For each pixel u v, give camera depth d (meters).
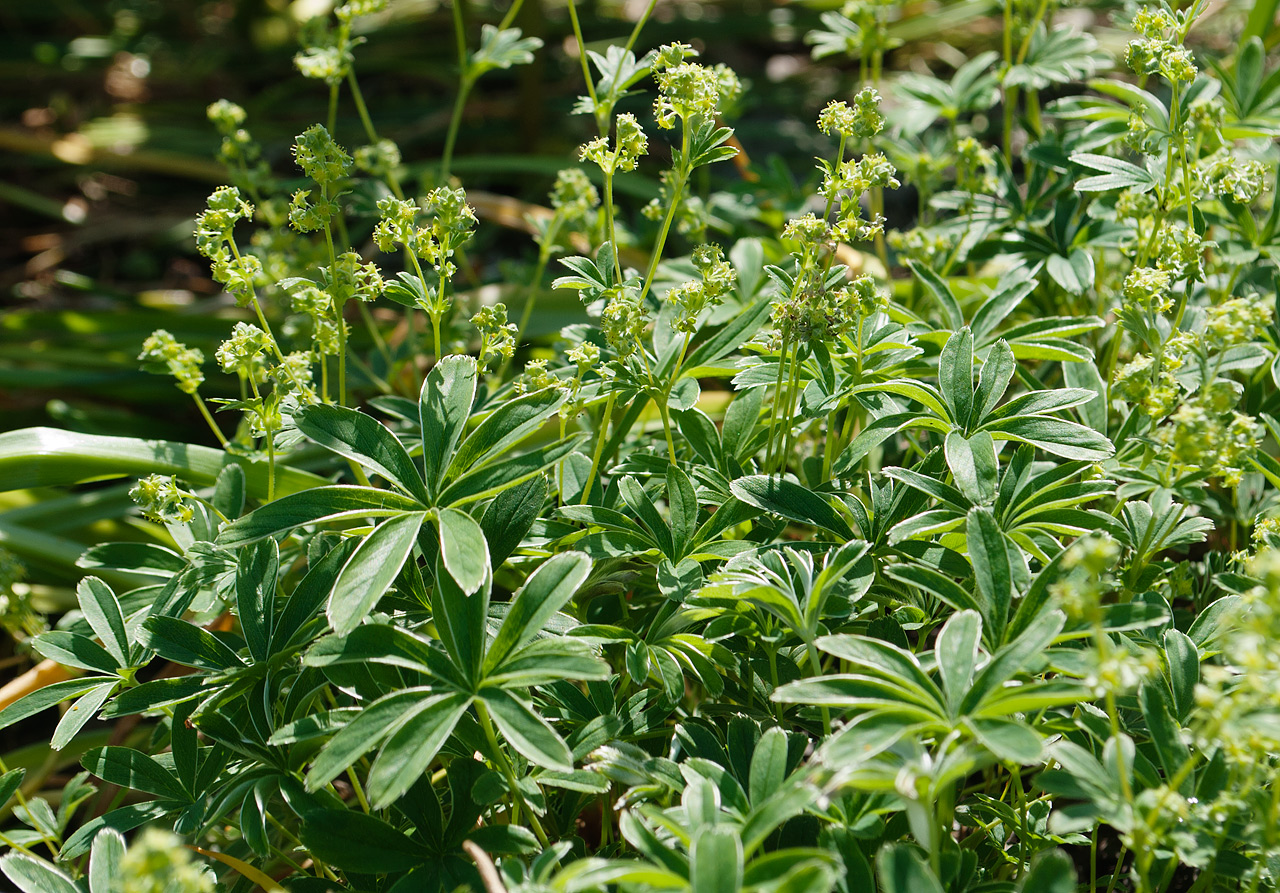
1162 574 0.47
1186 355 0.49
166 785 0.46
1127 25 0.55
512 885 0.42
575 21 0.50
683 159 0.48
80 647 0.47
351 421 0.45
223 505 0.50
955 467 0.46
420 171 0.86
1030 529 0.46
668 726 0.48
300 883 0.45
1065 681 0.41
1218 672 0.41
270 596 0.46
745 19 1.16
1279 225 0.54
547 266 0.71
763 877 0.40
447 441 0.45
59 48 1.18
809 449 0.55
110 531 0.58
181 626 0.46
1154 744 0.43
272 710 0.45
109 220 0.93
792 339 0.47
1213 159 0.49
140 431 0.69
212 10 1.30
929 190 0.60
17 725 0.58
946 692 0.41
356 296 0.47
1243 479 0.52
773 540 0.47
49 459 0.53
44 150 0.94
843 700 0.41
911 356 0.48
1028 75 0.59
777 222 0.70
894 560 0.47
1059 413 0.51
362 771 0.50
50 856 0.52
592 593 0.48
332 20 1.22
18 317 0.73
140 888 0.39
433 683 0.44
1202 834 0.42
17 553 0.57
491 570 0.44
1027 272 0.55
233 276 0.46
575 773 0.44
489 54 0.60
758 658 0.47
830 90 1.07
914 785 0.41
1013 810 0.46
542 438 0.59
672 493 0.47
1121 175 0.50
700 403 0.61
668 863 0.41
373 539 0.44
